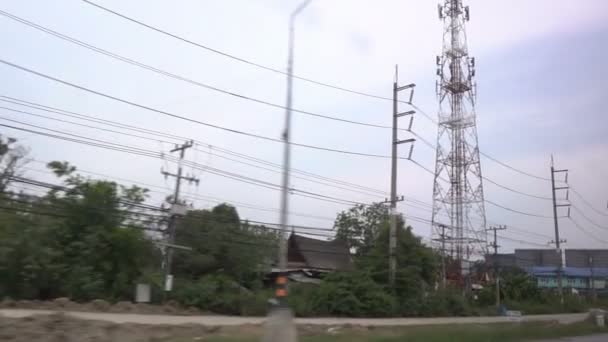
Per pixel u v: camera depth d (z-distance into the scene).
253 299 40.03
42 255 34.16
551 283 110.19
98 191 37.66
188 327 22.94
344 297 44.94
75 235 36.94
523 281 79.31
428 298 51.47
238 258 47.12
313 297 44.72
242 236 48.31
